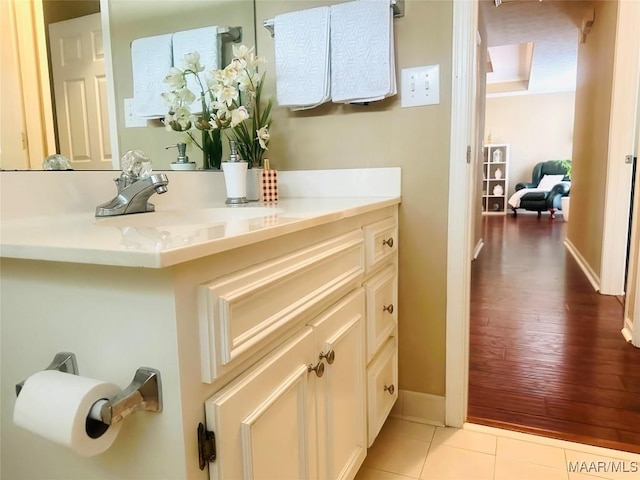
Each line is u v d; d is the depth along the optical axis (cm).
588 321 266
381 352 144
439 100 150
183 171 138
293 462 83
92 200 109
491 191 872
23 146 96
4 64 92
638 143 237
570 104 838
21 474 75
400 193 158
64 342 65
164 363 57
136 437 61
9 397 72
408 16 150
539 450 147
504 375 200
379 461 143
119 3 121
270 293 73
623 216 310
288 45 155
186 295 57
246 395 68
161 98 137
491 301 309
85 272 61
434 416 164
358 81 149
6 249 62
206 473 62
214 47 155
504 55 656
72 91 108
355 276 112
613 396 180
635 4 295
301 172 170
